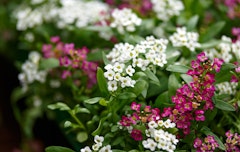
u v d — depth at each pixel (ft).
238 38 1.20
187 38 1.11
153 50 1.01
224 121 1.04
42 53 1.38
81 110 1.02
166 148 0.91
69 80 1.17
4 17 1.63
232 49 1.13
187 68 0.99
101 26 1.23
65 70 1.19
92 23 1.33
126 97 0.97
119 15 1.17
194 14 1.32
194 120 0.97
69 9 1.34
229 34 1.36
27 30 1.44
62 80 1.30
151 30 1.28
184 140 0.96
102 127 0.99
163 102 1.01
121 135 0.99
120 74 0.98
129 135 0.99
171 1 1.28
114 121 1.00
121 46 1.02
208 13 1.41
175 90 1.00
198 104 0.93
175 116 0.95
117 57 1.03
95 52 1.17
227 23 1.36
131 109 0.99
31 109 1.42
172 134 0.95
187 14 1.30
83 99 1.13
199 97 0.93
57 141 1.38
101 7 1.35
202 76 0.94
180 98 0.94
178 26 1.30
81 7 1.35
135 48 1.00
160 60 1.00
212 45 1.15
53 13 1.38
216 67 0.95
